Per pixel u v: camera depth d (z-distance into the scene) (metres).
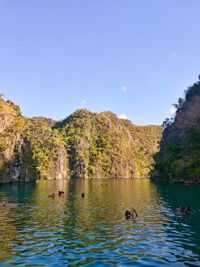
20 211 41.81
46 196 66.75
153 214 38.91
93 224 31.72
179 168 126.50
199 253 20.72
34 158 160.50
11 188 96.06
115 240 24.42
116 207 46.78
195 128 145.62
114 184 141.75
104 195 72.00
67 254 20.36
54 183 148.50
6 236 25.73
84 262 18.62
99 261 18.84
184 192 73.75
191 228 29.39
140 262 18.69
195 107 168.75
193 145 133.88
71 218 35.78
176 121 187.75
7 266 17.77
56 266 17.80
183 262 18.70
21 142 139.25
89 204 51.19
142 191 84.19
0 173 123.12
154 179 159.50
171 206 47.50
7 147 129.50
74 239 24.72
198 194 67.00
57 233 27.08
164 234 26.69
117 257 19.73
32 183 136.12
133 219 34.97
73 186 120.25
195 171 113.56
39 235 26.19
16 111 149.75
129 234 26.72
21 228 29.41
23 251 21.03
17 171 133.50
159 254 20.45
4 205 49.09
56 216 37.31
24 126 152.50
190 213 39.28
